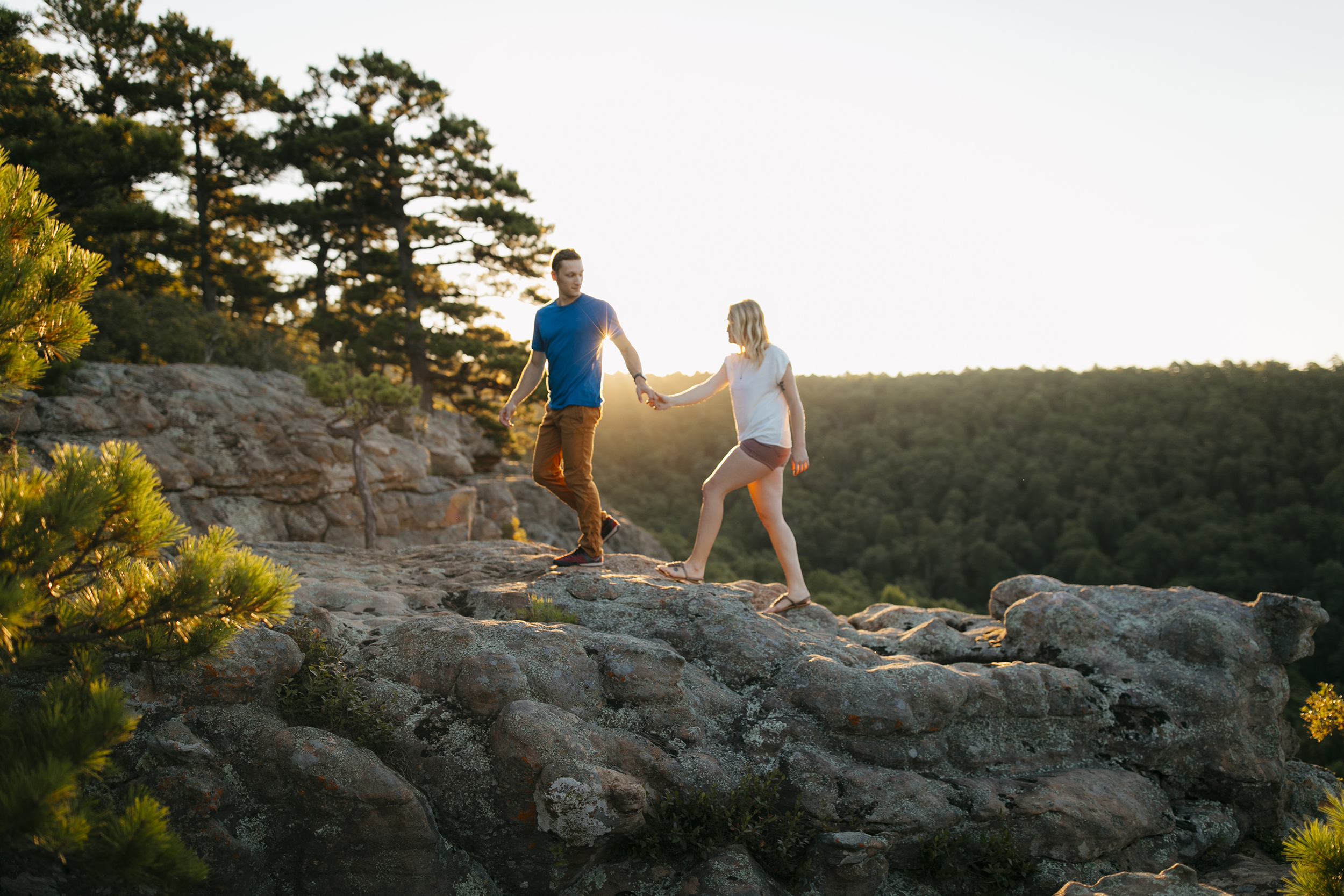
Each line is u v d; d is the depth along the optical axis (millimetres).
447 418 27203
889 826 3713
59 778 2240
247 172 26125
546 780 3318
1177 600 5523
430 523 15828
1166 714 4672
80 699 2594
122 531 2848
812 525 96500
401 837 3236
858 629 6371
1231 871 4164
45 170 14219
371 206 27625
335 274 29875
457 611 5059
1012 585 6336
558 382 5391
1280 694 4930
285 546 6895
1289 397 109438
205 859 3086
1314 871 2957
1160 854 4230
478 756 3488
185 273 28281
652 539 32781
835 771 3877
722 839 3600
